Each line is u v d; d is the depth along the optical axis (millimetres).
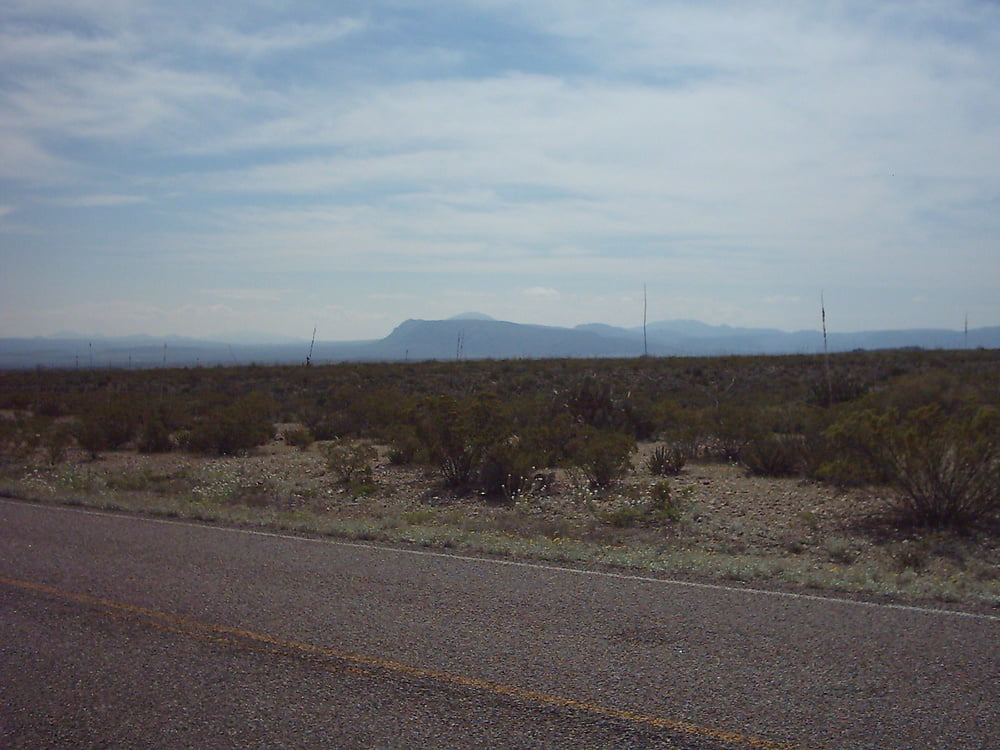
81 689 5320
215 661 5773
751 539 10781
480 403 16516
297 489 16203
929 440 11148
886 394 24062
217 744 4551
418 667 5594
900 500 11758
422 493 15633
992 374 30047
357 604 7102
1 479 16531
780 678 5281
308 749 4469
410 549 9570
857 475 12273
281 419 31344
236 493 15406
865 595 7312
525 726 4676
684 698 4996
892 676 5297
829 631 6230
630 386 36656
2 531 10688
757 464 16156
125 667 5684
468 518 12938
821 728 4574
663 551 9750
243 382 46844
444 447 16234
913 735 4477
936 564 9203
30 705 5090
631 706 4898
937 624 6398
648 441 21938
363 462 17688
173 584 7824
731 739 4465
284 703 5059
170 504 13141
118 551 9383
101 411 25188
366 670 5559
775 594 7344
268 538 10250
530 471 15680
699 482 15320
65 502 13500
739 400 28562
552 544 9977
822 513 12141
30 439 23000
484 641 6098
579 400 23141
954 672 5363
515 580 7938
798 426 17219
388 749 4441
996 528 10758
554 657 5734
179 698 5160
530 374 42344
